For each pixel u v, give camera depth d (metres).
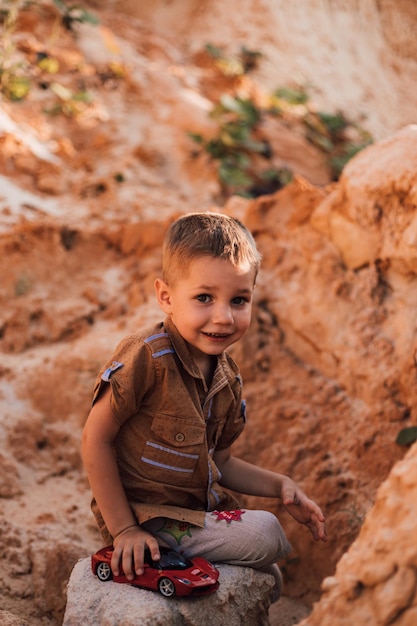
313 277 3.63
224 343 2.34
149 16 9.35
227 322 2.30
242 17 9.29
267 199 3.92
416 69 10.22
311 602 3.11
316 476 3.27
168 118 7.38
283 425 3.40
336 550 3.13
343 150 8.07
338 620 1.99
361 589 2.00
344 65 9.53
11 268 4.30
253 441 3.38
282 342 3.63
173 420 2.34
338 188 3.67
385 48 10.20
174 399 2.33
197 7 9.38
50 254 4.38
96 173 6.49
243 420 2.62
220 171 6.78
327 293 3.57
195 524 2.32
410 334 3.35
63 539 3.05
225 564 2.35
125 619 2.09
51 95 7.15
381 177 3.40
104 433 2.34
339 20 9.88
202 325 2.31
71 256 4.41
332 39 9.64
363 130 8.45
